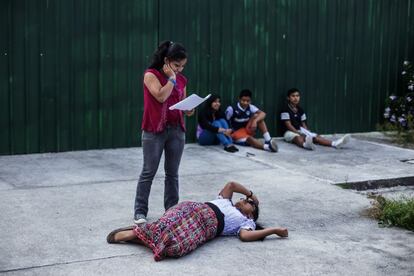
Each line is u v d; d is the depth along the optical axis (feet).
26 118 29.32
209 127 31.81
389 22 37.58
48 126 29.81
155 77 19.22
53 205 21.76
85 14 29.91
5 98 28.81
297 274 16.33
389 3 37.42
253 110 33.32
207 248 18.01
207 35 32.73
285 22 34.63
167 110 19.66
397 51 38.09
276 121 35.19
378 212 21.48
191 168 27.89
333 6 35.81
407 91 38.45
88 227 19.57
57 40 29.48
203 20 32.53
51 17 29.25
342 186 25.61
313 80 35.81
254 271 16.46
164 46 19.27
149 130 19.58
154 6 31.32
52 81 29.63
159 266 16.63
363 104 37.50
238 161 29.53
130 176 26.11
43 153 29.86
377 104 37.96
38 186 24.18
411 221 20.33
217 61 33.17
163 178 25.88
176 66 19.01
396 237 19.43
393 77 38.17
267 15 34.09
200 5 32.37
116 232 18.16
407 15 38.09
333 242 18.84
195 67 32.63
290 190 24.57
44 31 29.17
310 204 22.74
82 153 30.19
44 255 17.17
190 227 17.57
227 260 17.16
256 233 18.56
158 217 20.74
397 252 18.12
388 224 20.61
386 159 30.73
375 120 38.04
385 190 26.30
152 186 24.61
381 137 36.65
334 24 35.96
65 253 17.35
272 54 34.53
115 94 31.01
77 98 30.25
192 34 32.35
